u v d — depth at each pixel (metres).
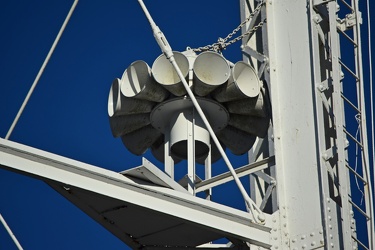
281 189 22.59
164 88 23.92
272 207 23.78
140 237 23.48
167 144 24.11
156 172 20.84
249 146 24.94
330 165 22.58
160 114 24.23
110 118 24.61
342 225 21.94
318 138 22.58
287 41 23.80
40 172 20.58
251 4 25.77
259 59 24.78
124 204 21.22
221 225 21.47
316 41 23.41
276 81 23.58
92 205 22.36
